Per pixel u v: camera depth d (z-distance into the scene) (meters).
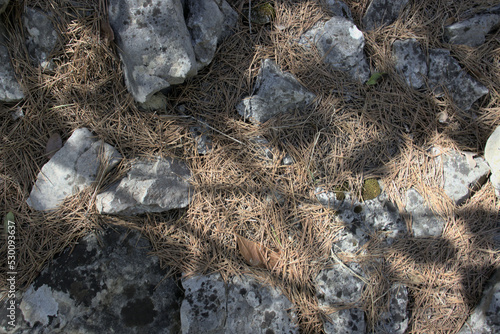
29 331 0.63
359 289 0.66
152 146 0.69
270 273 0.67
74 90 0.68
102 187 0.67
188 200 0.68
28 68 0.67
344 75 0.74
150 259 0.67
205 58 0.70
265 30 0.74
